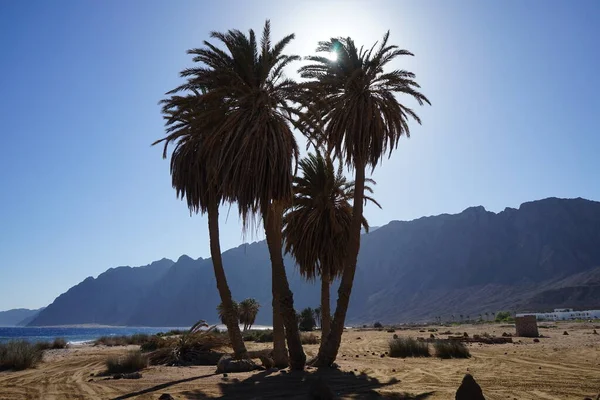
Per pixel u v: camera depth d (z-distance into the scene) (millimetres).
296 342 18109
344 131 19188
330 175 23094
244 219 17406
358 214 19109
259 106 18094
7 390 15195
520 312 193375
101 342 52938
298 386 14086
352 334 55406
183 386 14797
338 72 19625
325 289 23406
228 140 17938
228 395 12891
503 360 20531
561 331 44625
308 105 18312
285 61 19016
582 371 16500
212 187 21016
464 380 9695
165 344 31094
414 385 14078
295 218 23453
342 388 13570
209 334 26078
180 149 22094
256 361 21953
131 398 12945
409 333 54031
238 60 18484
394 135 19594
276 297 20000
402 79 19531
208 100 18812
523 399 11492
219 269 21734
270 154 17422
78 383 16516
